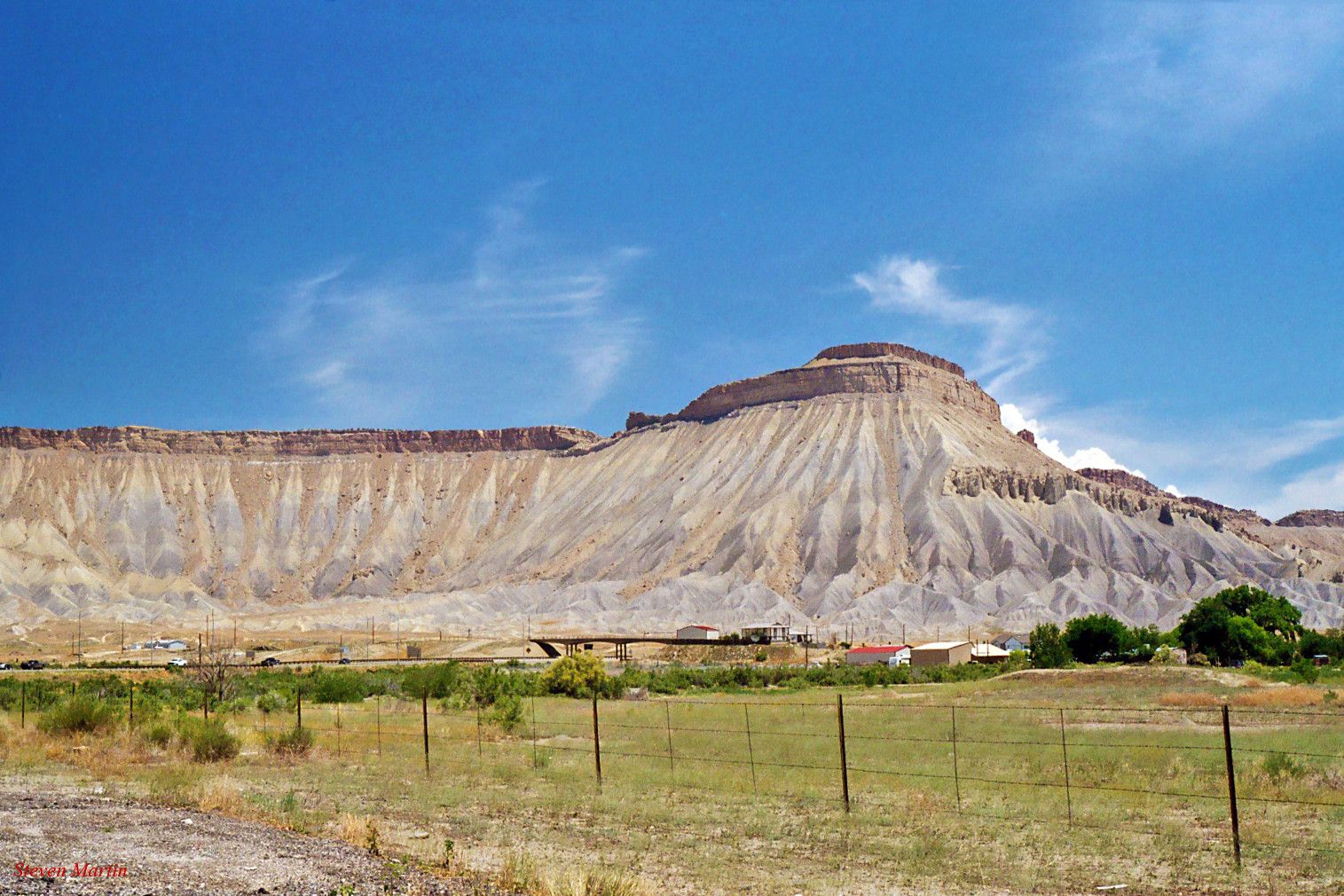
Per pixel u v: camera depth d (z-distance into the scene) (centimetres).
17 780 3312
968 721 5300
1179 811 2891
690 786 3375
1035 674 9888
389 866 2167
